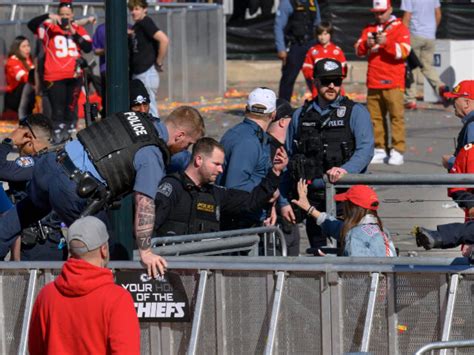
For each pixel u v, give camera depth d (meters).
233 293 17.11
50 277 17.72
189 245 19.42
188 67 59.25
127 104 19.39
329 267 16.59
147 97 24.56
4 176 21.72
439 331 16.33
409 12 55.12
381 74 41.12
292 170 23.11
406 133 49.03
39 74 48.12
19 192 22.34
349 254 19.67
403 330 16.47
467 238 16.53
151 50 43.09
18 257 21.00
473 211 21.55
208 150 20.70
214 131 49.03
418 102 58.94
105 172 17.31
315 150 23.88
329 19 64.50
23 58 51.00
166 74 57.59
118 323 14.66
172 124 19.33
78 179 17.52
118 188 17.48
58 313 14.90
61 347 14.92
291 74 51.72
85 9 54.53
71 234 14.84
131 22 46.09
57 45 46.66
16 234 19.20
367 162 23.83
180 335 17.41
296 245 24.88
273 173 21.50
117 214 18.91
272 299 16.92
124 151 17.34
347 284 16.64
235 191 21.38
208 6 61.31
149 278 17.28
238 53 66.81
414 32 55.38
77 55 47.00
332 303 16.69
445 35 65.00
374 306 16.52
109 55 19.22
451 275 16.16
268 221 23.41
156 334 17.48
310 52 46.00
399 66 41.09
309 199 24.03
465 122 23.52
